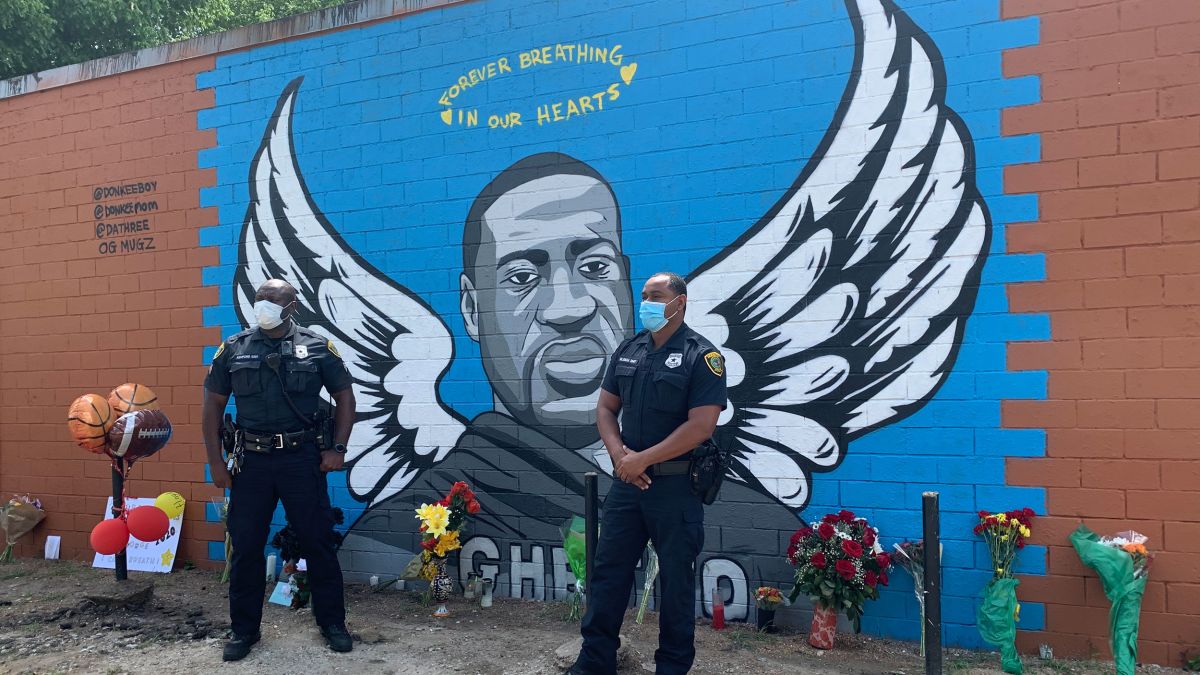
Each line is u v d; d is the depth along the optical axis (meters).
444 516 4.81
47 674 3.93
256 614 4.16
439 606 4.82
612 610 3.45
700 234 4.66
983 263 4.11
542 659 4.03
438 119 5.32
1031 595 3.99
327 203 5.62
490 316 5.16
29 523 6.41
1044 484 3.98
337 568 4.29
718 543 4.58
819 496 4.39
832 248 4.39
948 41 4.19
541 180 5.05
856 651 4.09
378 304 5.45
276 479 4.10
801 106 4.46
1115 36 3.90
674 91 4.73
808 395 4.43
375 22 5.50
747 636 4.30
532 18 5.08
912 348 4.23
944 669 3.83
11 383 6.67
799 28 4.47
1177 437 3.77
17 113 6.65
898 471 4.24
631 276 4.82
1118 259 3.88
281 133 5.75
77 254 6.42
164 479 6.07
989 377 4.09
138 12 13.71
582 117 4.95
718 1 4.64
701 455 3.36
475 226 5.21
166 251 6.11
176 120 6.09
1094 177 3.93
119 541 4.81
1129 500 3.84
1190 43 3.79
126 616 4.85
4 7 11.37
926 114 4.23
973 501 4.09
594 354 4.91
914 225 4.24
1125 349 3.86
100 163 6.35
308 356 4.20
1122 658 3.62
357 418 5.48
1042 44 4.02
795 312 4.46
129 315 6.23
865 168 4.34
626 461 3.30
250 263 5.83
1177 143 3.80
